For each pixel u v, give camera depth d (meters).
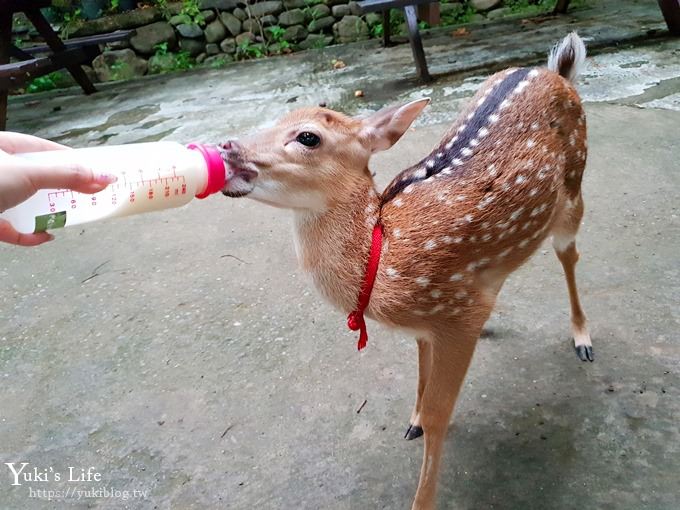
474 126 0.74
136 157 0.52
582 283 1.04
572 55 0.86
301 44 2.93
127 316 1.12
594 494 0.71
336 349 0.98
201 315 1.10
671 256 1.07
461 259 0.66
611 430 0.79
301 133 0.61
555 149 0.75
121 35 2.54
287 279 1.17
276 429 0.85
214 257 1.27
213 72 2.70
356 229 0.65
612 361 0.89
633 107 1.63
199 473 0.80
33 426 0.90
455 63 2.24
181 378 0.96
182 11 2.84
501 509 0.71
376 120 0.66
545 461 0.76
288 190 0.61
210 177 0.55
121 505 0.77
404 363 0.94
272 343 1.01
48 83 2.77
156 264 1.27
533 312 1.00
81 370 1.00
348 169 0.65
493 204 0.68
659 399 0.82
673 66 1.87
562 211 0.81
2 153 0.39
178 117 2.11
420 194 0.68
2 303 1.19
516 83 0.77
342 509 0.74
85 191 0.42
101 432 0.88
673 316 0.95
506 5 2.95
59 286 1.23
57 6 2.82
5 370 1.02
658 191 1.25
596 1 2.83
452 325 0.68
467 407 0.85
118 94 2.53
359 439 0.82
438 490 0.74
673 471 0.72
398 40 2.75
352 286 0.66
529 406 0.84
